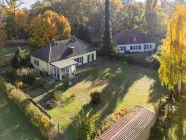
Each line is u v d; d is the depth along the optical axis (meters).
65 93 33.66
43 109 26.70
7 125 25.09
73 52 45.12
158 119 23.77
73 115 27.45
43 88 35.31
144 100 31.17
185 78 28.14
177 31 26.67
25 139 22.66
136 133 20.19
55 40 48.09
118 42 60.75
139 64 46.56
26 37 73.94
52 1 74.38
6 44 69.31
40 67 43.00
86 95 32.97
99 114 27.55
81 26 61.72
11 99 29.81
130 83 37.38
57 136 21.75
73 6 69.31
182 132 23.34
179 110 27.20
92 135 20.73
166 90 34.06
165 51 28.98
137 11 75.81
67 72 40.06
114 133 20.09
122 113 25.25
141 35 62.41
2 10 66.69
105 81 38.34
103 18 72.25
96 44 60.44
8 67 45.75
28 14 74.25
